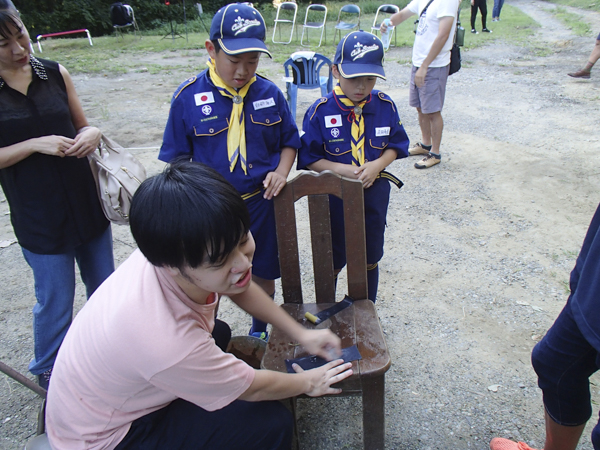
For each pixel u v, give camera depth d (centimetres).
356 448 189
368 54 204
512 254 314
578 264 145
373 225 222
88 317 126
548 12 1590
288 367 157
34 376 234
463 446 187
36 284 203
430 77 414
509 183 411
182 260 108
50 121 189
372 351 159
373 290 242
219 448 138
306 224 371
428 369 225
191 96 205
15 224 195
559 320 145
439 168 452
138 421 132
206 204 104
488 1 1984
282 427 144
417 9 424
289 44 1179
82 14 1855
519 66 823
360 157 218
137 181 205
